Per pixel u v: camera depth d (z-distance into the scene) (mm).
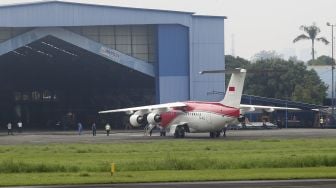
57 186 87188
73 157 126625
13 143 179750
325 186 82812
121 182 89688
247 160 109375
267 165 106625
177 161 106938
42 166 104375
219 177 92438
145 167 105188
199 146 151750
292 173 96375
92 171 103562
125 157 124375
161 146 154125
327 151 130125
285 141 163000
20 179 93125
